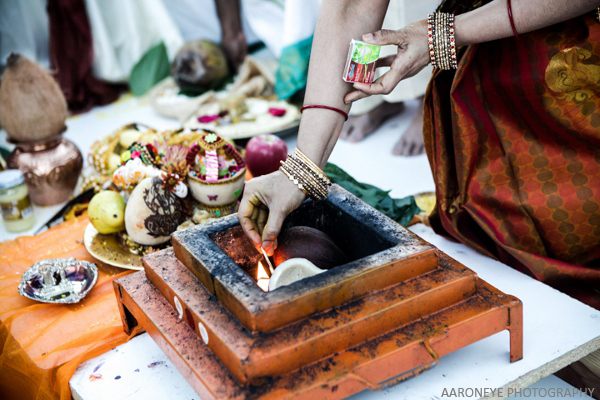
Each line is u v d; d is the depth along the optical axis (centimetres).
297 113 279
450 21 117
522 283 137
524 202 139
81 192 197
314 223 128
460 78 134
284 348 92
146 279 119
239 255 120
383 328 100
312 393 92
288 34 261
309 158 114
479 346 117
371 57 113
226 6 326
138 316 113
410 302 101
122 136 195
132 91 338
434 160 154
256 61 314
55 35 310
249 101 298
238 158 162
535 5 113
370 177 239
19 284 141
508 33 117
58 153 225
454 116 140
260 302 94
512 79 131
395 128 283
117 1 322
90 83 322
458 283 106
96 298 138
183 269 112
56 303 134
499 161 141
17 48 338
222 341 93
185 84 315
